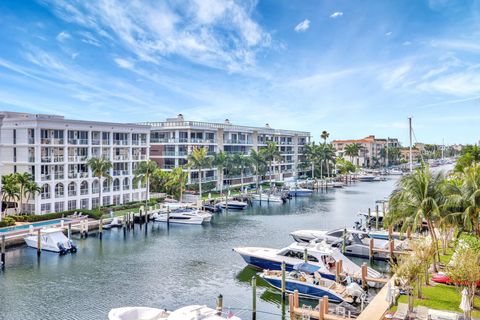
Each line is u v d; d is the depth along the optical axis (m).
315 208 79.62
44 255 42.91
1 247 40.59
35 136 58.22
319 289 30.11
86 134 66.44
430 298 26.94
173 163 91.31
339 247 43.91
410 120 66.44
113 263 40.16
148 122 96.00
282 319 27.80
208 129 98.19
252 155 100.94
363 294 28.88
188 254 43.78
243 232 55.88
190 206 70.94
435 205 31.56
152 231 56.31
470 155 61.75
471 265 23.67
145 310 25.47
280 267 36.16
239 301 30.61
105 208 65.38
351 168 149.75
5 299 30.41
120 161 72.94
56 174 61.09
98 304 29.61
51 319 27.03
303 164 139.62
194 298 30.98
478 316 23.62
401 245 42.72
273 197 86.62
